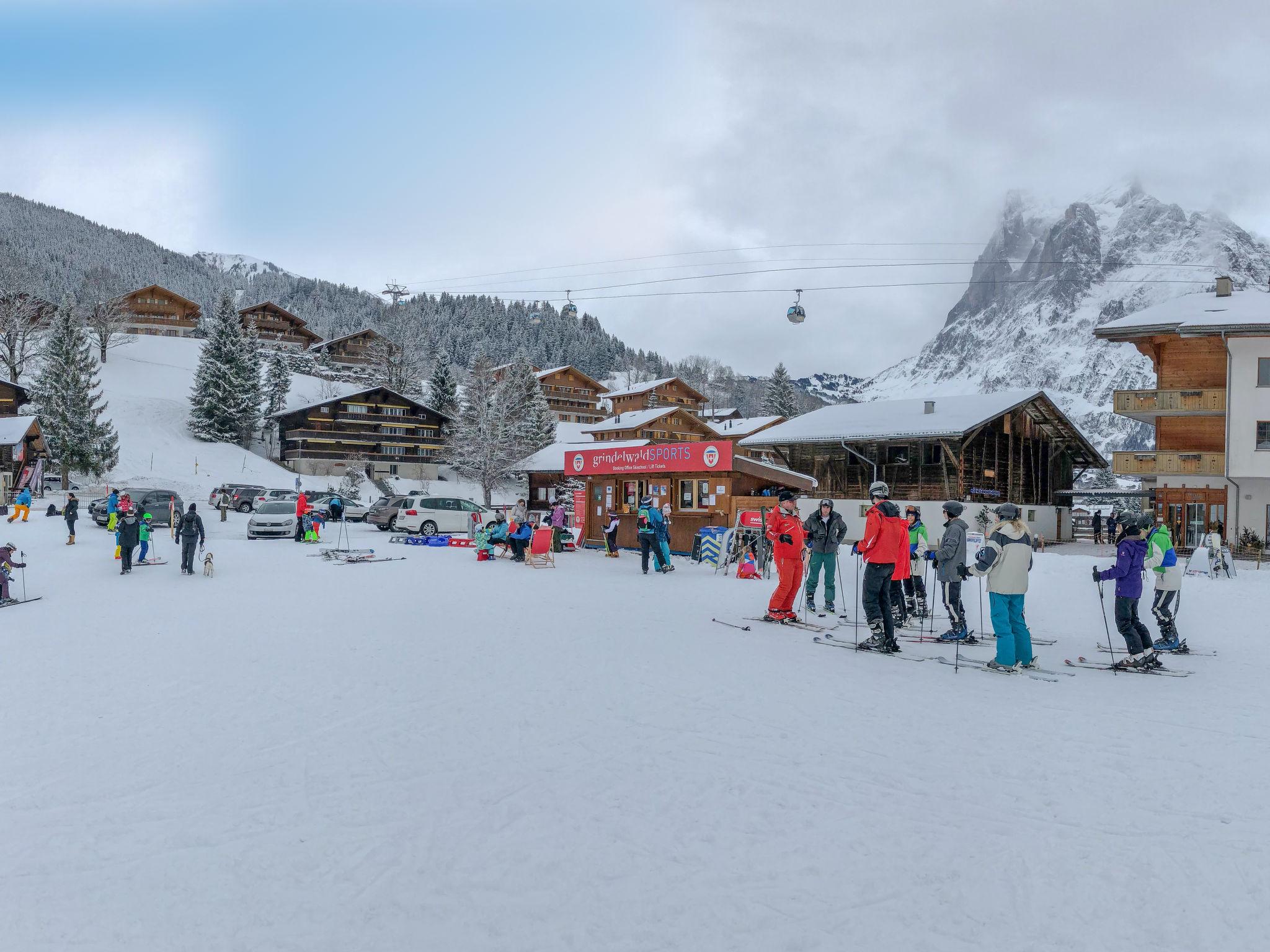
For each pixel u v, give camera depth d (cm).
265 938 366
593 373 17350
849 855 443
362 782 559
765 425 8081
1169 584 1034
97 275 11131
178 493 5616
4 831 485
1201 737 657
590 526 2970
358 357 11219
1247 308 3406
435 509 3481
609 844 458
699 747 629
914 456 4000
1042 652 1053
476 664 930
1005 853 445
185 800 530
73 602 1480
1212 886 407
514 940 363
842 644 1070
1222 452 3347
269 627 1195
